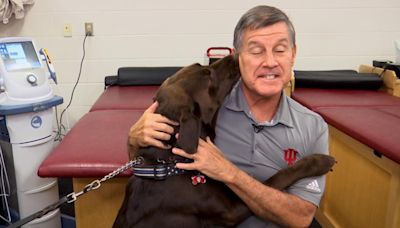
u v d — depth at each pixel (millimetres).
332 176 2250
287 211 1248
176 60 3488
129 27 3365
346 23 3488
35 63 2045
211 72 1271
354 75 3080
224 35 3447
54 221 2102
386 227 1730
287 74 1220
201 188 1178
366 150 1871
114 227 1244
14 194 2121
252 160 1316
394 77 2902
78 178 1622
